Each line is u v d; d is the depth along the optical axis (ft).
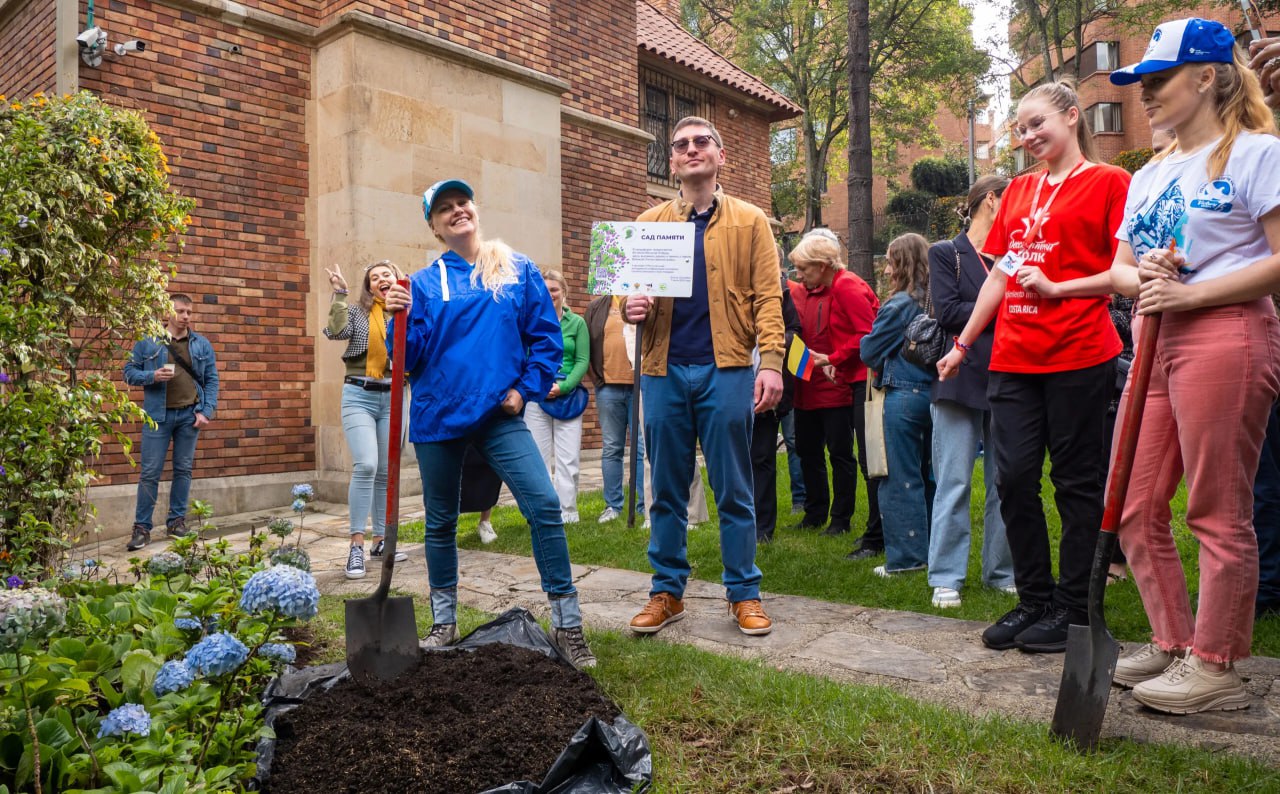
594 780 7.46
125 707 6.60
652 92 45.52
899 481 15.70
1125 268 9.74
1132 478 9.59
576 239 37.24
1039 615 11.62
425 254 28.86
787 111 51.78
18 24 26.32
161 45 25.21
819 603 14.28
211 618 9.06
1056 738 8.29
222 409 26.45
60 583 11.34
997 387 11.68
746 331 12.19
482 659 9.75
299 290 28.12
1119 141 104.63
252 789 7.20
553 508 10.94
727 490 12.48
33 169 13.34
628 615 13.76
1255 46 9.25
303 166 28.17
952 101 105.40
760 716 8.95
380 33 27.68
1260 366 8.47
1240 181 8.39
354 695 8.91
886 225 111.65
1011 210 11.76
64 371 13.76
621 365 21.50
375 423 18.45
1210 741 8.33
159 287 15.42
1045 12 86.58
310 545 21.18
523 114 31.99
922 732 8.44
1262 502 12.21
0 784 6.56
